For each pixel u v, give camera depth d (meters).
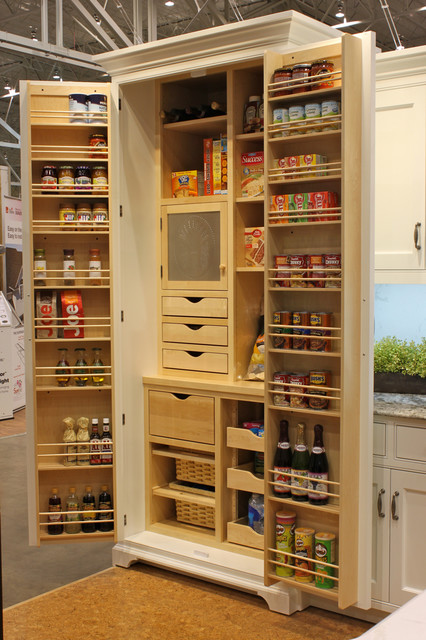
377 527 3.00
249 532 3.45
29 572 3.67
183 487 3.78
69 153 3.59
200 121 3.62
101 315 3.71
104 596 3.33
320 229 3.08
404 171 3.21
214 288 3.59
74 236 3.67
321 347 2.96
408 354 3.26
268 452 3.09
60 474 3.73
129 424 3.69
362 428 2.91
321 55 2.98
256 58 3.20
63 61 6.46
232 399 3.49
